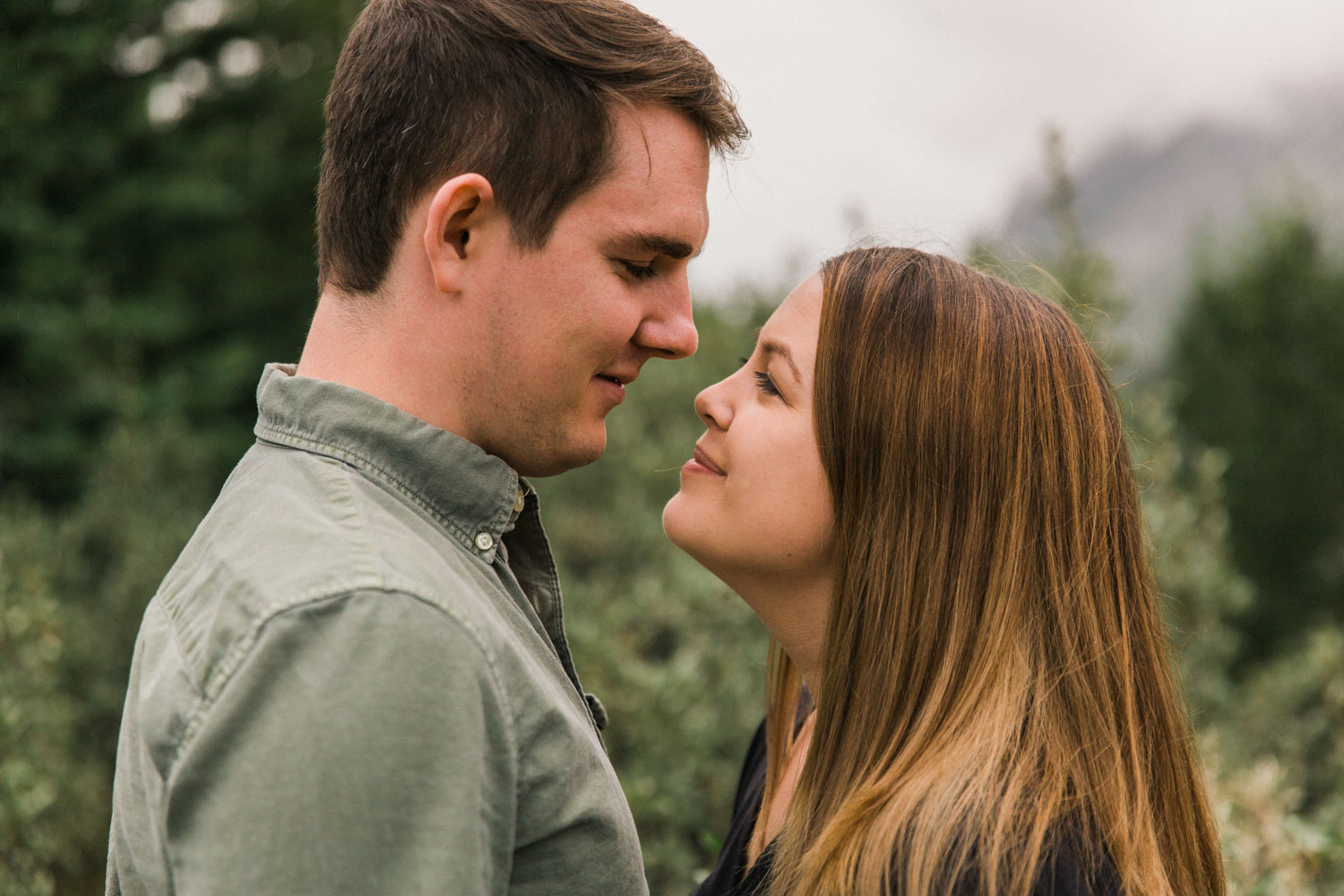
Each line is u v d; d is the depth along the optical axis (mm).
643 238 1348
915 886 1264
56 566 5133
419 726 1055
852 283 1580
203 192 8555
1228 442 9805
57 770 3965
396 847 1034
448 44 1293
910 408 1526
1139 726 1521
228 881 1005
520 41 1286
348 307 1357
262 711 1042
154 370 8500
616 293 1355
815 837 1488
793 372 1618
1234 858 2625
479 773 1088
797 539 1609
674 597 4672
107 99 8484
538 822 1194
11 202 7812
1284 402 9836
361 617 1069
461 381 1341
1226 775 3336
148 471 6070
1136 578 1600
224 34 9258
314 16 9430
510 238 1305
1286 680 5086
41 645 3906
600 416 1433
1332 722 4766
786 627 1722
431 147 1289
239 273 9039
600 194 1320
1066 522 1529
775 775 1874
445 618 1105
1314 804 4527
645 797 3641
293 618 1062
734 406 1680
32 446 7469
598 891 1239
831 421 1562
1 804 3289
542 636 1392
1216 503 5383
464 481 1312
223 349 8656
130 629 4988
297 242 9430
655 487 5723
